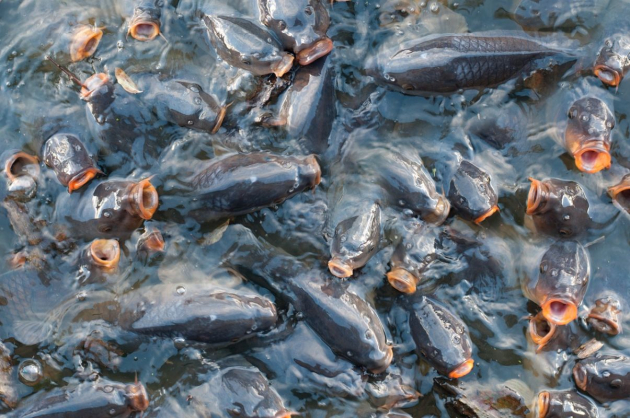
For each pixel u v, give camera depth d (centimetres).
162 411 410
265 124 429
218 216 422
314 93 426
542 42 435
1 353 414
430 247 421
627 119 436
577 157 424
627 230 428
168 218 423
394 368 416
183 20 440
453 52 427
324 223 423
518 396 414
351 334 409
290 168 418
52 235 423
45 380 413
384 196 423
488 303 423
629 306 423
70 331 416
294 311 416
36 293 420
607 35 436
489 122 434
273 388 411
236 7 437
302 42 425
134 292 415
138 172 426
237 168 418
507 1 443
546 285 415
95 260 416
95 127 426
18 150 430
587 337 420
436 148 432
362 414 413
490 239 425
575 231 422
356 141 432
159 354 414
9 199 426
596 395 414
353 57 438
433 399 416
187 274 418
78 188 423
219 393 408
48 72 437
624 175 431
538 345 416
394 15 441
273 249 422
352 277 419
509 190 430
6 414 408
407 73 428
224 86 433
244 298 410
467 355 412
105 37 439
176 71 436
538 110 435
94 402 405
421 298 419
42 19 442
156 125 427
